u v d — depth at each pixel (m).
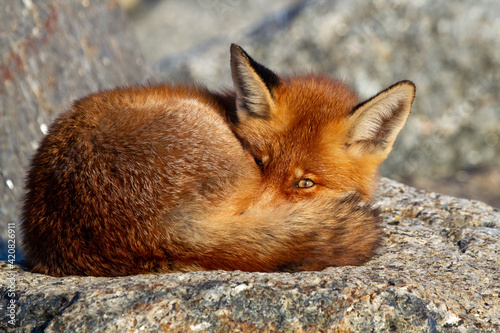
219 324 5.99
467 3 20.56
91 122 7.47
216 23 31.42
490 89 20.80
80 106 8.00
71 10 14.52
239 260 6.83
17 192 10.77
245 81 8.93
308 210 7.28
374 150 9.20
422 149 20.89
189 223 6.80
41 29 12.96
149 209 6.80
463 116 20.91
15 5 12.43
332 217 7.30
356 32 20.92
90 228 6.77
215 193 7.43
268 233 6.93
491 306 6.60
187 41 30.55
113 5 17.41
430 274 7.18
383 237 8.45
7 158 10.75
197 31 31.09
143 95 8.64
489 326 6.27
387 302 6.16
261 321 6.03
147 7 33.62
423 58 20.72
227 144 8.09
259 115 8.96
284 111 8.80
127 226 6.72
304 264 6.97
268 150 8.56
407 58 20.78
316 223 7.15
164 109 7.98
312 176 8.53
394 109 8.90
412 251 8.00
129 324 5.91
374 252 7.48
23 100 11.71
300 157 8.50
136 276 6.64
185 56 23.86
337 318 6.04
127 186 6.90
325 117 8.83
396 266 7.31
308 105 8.95
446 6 20.61
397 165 20.86
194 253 6.75
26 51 12.24
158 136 7.38
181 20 32.12
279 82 9.23
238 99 9.03
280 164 8.48
